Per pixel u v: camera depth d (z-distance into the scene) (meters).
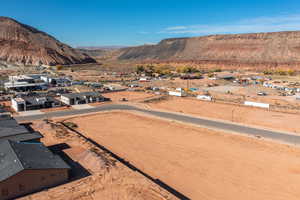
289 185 28.33
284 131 48.72
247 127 51.31
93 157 32.56
